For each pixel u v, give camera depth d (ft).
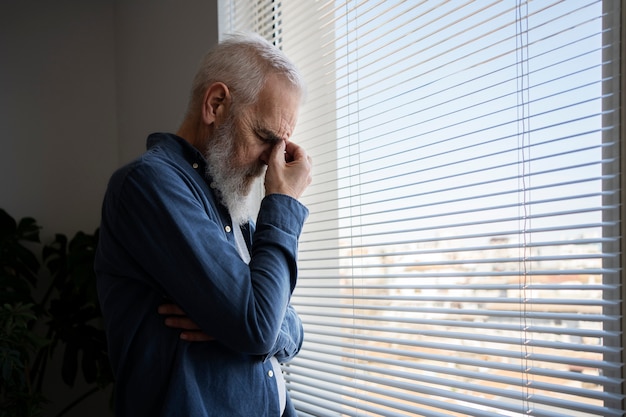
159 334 3.30
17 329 6.73
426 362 4.70
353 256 5.08
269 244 3.34
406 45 4.50
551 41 3.67
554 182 3.63
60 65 9.23
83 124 9.37
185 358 3.23
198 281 3.04
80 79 9.38
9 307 6.80
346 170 5.49
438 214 4.20
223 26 6.49
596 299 3.34
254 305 3.07
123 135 9.35
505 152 3.74
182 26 7.33
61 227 9.12
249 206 4.02
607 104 3.27
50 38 9.18
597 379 3.22
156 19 8.09
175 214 3.14
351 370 5.33
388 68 5.03
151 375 3.26
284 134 3.69
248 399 3.38
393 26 5.01
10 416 6.89
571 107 3.54
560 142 3.60
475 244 4.17
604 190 3.28
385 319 4.68
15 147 8.84
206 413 3.20
